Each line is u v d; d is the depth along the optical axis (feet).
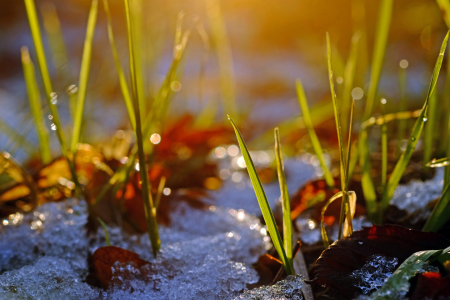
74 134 1.42
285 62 6.47
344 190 1.23
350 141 1.23
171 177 1.70
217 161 1.99
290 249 1.23
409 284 1.13
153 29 1.97
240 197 1.64
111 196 1.43
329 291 1.22
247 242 1.37
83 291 1.24
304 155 1.98
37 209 1.41
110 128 2.55
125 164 1.40
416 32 5.01
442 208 1.26
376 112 2.27
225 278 1.25
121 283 1.25
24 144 1.73
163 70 3.40
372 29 5.58
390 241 1.20
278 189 1.67
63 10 7.71
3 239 1.36
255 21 7.86
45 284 1.24
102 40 3.96
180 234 1.40
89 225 1.39
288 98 4.45
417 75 4.22
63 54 2.33
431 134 1.46
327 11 6.68
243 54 7.35
